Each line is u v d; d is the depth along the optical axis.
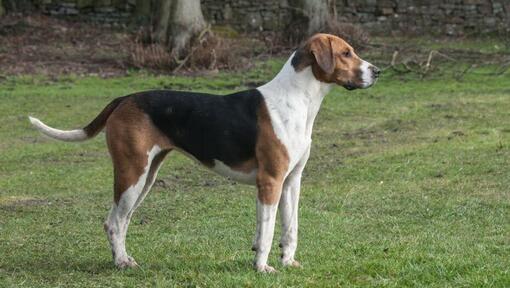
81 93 25.22
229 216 12.95
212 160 9.50
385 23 38.28
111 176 16.02
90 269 9.84
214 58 29.36
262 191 9.30
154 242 11.30
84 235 11.79
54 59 31.09
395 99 24.30
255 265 9.41
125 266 9.80
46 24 36.75
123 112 9.55
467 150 17.08
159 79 27.61
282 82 9.44
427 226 12.09
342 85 9.55
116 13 37.88
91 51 32.91
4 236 11.68
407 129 20.06
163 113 9.49
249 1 38.19
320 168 16.39
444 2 38.19
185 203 13.84
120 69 29.36
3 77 27.61
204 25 30.06
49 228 12.18
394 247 10.55
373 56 31.98
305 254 10.48
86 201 14.07
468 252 10.22
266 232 9.32
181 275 9.40
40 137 19.83
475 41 36.66
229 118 9.38
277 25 38.16
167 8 29.95
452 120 20.83
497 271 9.21
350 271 9.41
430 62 30.42
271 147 9.26
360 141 18.91
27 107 23.12
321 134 19.91
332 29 33.03
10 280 9.38
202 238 11.52
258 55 32.44
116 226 9.71
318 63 9.28
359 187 14.70
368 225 12.24
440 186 14.48
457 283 8.91
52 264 10.12
